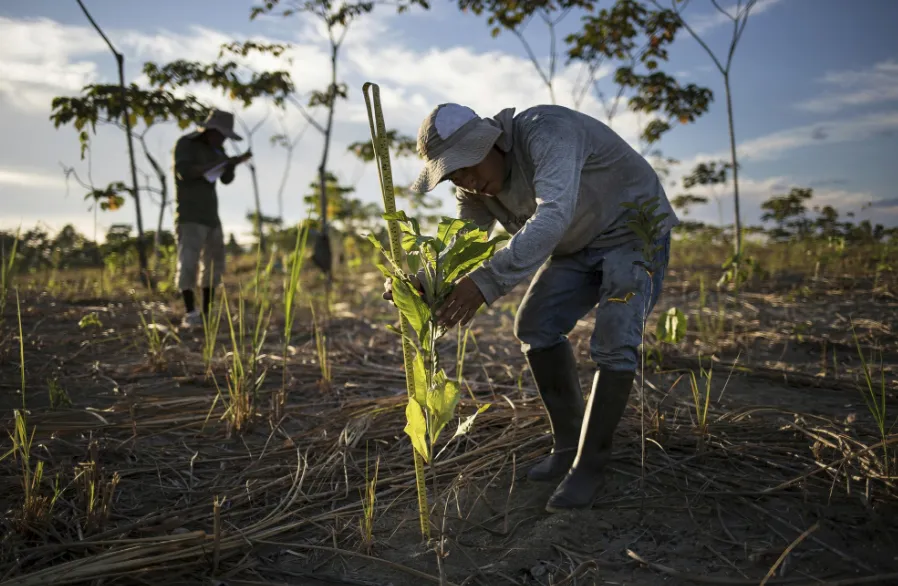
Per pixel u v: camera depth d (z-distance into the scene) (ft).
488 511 7.45
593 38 33.01
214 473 8.80
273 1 32.37
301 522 7.16
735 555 6.29
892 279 23.94
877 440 8.61
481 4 34.47
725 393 11.66
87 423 10.34
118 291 27.45
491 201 7.98
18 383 12.62
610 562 6.25
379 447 9.51
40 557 6.46
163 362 13.85
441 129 6.94
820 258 27.78
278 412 10.77
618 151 7.45
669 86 33.30
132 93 28.81
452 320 6.11
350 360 15.07
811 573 5.88
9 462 8.73
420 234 5.50
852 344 14.99
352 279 35.50
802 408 10.58
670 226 7.84
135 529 7.02
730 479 7.76
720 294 23.79
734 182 29.96
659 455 8.52
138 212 29.37
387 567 6.42
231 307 21.80
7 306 21.61
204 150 18.97
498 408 10.81
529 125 7.06
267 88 32.09
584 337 16.11
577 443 8.18
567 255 8.03
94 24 27.89
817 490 7.39
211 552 6.54
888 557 6.03
